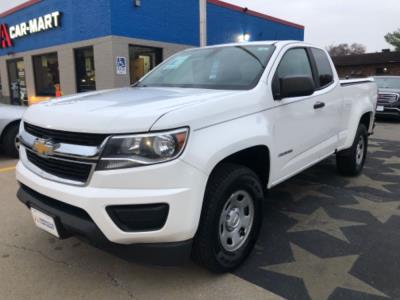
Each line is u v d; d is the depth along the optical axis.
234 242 2.79
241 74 3.26
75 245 3.25
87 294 2.55
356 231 3.54
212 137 2.42
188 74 3.62
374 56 30.52
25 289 2.60
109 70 11.36
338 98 4.39
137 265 2.92
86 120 2.27
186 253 2.34
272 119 3.07
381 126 11.55
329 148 4.35
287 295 2.53
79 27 12.05
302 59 3.86
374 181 5.17
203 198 2.36
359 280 2.70
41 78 14.81
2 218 3.81
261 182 3.27
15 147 6.44
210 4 14.20
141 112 2.26
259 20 16.89
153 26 12.25
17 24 15.03
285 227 3.63
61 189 2.31
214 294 2.54
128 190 2.17
